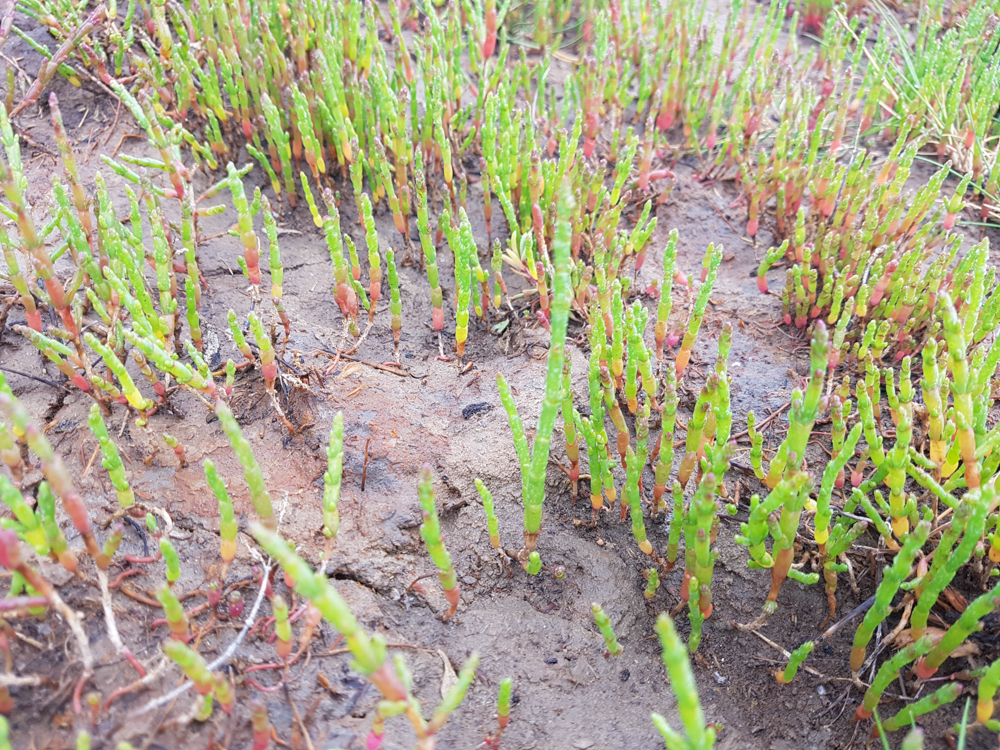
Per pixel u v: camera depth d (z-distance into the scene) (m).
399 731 1.46
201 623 1.49
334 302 2.30
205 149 2.39
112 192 2.39
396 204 2.32
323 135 2.64
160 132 1.84
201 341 1.97
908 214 2.33
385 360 2.14
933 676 1.62
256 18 2.59
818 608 1.77
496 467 1.90
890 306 2.12
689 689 0.90
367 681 1.49
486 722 1.53
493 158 2.33
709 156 2.96
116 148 2.55
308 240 2.50
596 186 2.34
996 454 1.59
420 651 1.61
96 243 2.15
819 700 1.66
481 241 2.59
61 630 1.41
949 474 1.64
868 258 2.25
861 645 1.51
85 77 2.68
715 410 1.59
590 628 1.72
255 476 1.27
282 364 1.93
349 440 1.86
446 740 1.48
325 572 1.64
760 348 2.33
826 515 1.49
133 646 1.43
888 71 3.23
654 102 2.69
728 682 1.70
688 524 1.45
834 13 3.24
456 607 1.60
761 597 1.79
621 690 1.65
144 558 1.54
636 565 1.82
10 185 1.46
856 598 1.77
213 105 2.50
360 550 1.70
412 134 2.62
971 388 1.54
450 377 2.12
